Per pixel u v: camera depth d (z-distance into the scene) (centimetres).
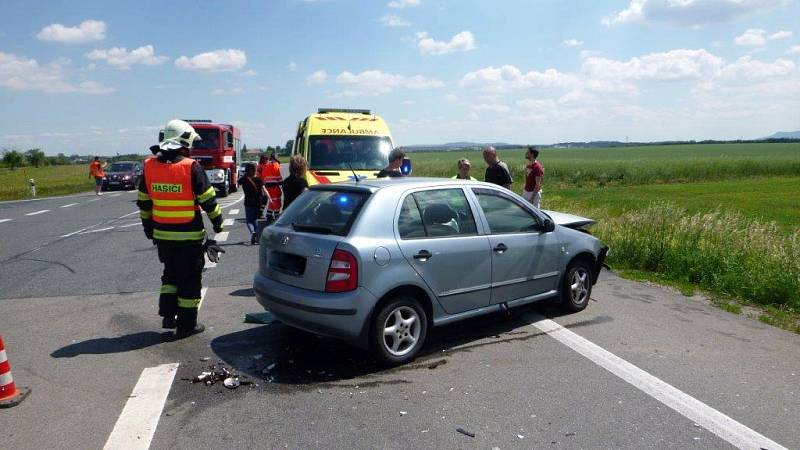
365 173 1063
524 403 398
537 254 575
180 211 512
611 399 407
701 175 3775
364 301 441
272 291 480
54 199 2427
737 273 769
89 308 631
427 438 348
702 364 479
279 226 508
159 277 789
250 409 385
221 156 2367
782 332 574
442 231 502
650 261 880
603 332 561
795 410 394
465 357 489
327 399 402
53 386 420
